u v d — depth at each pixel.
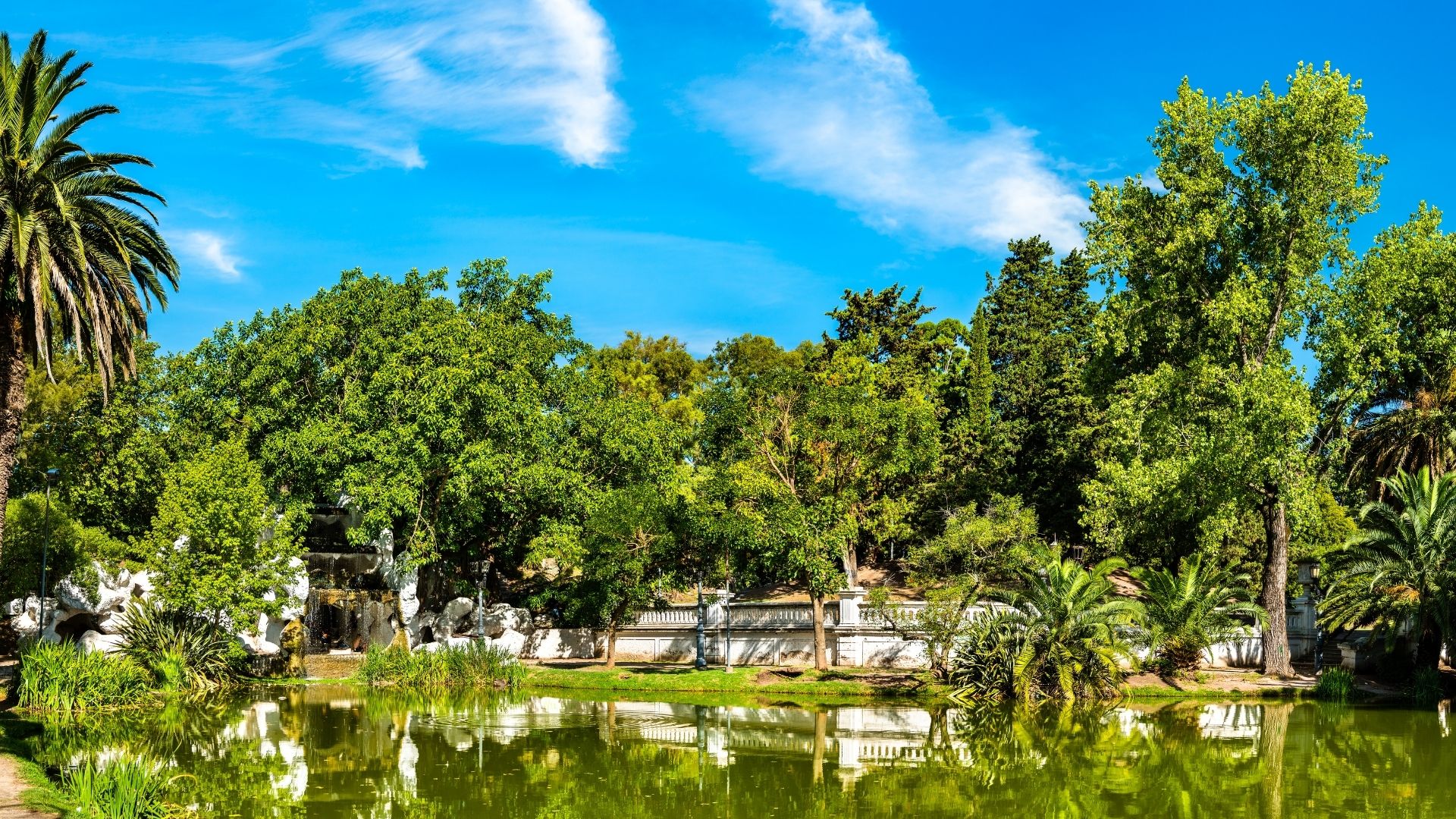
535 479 41.81
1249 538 47.03
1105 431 50.41
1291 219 36.44
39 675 27.86
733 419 35.66
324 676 39.06
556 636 45.78
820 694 32.88
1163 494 36.59
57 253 24.67
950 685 31.89
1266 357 37.75
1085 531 50.91
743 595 54.00
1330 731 26.19
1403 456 38.94
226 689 34.66
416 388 41.62
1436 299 39.09
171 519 34.94
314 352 43.53
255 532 36.41
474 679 35.88
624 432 45.25
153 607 34.66
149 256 27.34
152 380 46.41
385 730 25.50
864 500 40.50
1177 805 17.53
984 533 41.16
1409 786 19.11
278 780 19.20
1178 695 33.47
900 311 64.38
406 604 44.62
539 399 45.53
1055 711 29.95
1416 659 35.44
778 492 34.34
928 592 33.84
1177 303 38.94
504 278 49.75
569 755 22.09
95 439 45.34
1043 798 18.09
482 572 42.59
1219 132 37.62
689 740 24.08
